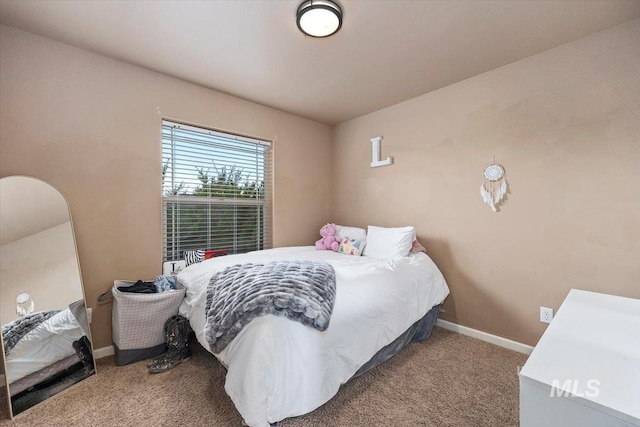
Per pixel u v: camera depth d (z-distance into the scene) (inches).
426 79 96.3
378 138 123.2
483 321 92.9
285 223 128.3
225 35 72.1
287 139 128.3
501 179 88.1
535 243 81.9
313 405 49.9
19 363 60.6
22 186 68.6
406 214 114.7
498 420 55.5
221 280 67.4
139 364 76.0
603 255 70.9
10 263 64.1
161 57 82.7
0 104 67.8
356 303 62.5
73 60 77.0
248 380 45.9
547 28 69.4
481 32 71.0
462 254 97.7
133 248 87.0
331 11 60.7
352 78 95.5
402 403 60.2
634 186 66.8
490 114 90.5
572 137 75.2
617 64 68.6
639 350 34.4
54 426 54.3
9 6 61.2
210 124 103.6
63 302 71.0
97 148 80.8
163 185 95.9
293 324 51.1
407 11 63.2
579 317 45.9
